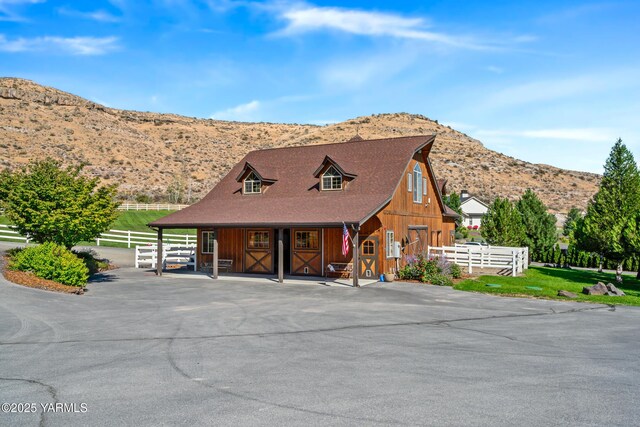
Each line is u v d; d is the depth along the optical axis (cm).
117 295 1941
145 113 16100
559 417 714
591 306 1786
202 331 1291
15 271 1998
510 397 795
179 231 5156
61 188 2191
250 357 1032
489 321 1470
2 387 832
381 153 2942
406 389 830
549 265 3834
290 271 2739
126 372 921
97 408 741
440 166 12562
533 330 1340
